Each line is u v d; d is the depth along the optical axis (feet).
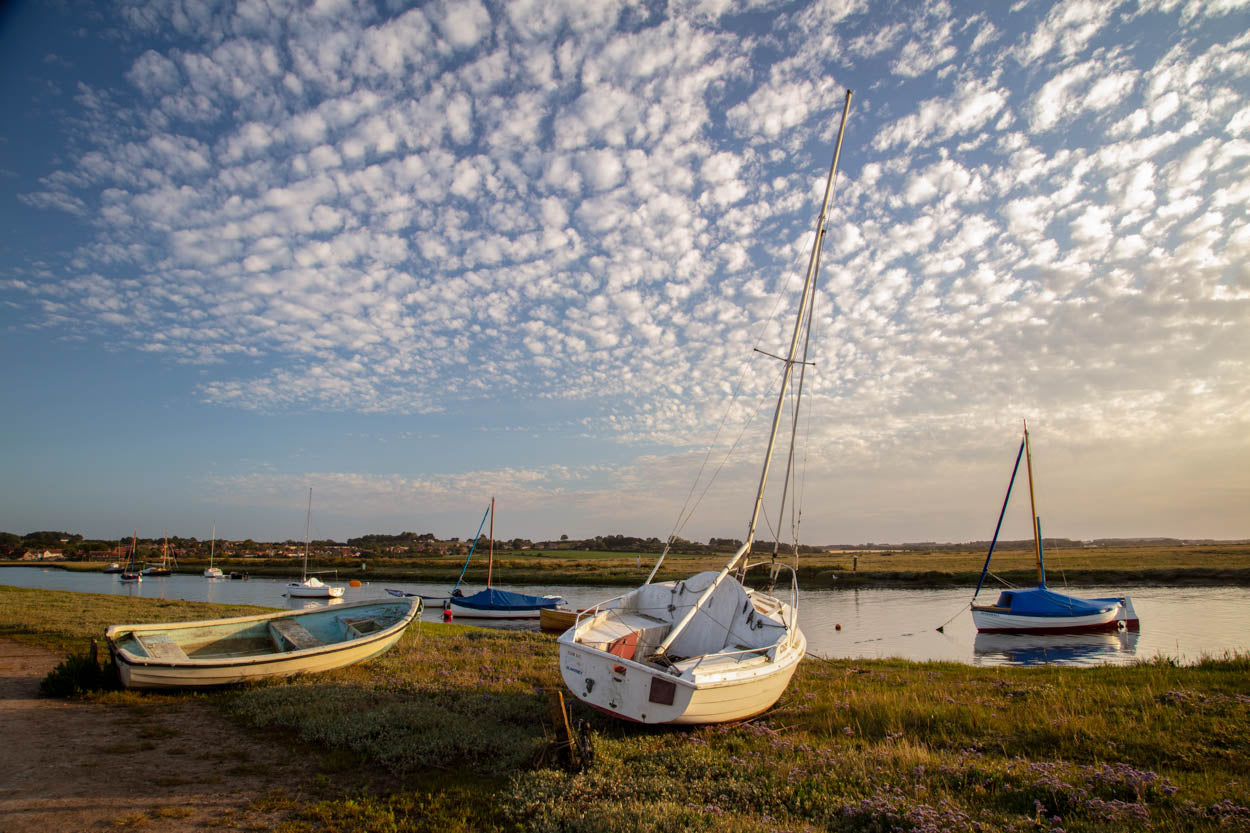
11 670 37.73
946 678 50.03
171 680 33.96
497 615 120.88
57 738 26.40
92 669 34.01
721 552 380.58
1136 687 41.06
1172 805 20.94
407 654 49.55
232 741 27.30
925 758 26.27
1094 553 359.25
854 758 26.40
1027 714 33.55
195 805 20.75
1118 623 96.53
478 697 35.94
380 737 27.53
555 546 477.36
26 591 92.63
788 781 23.88
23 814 19.40
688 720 29.60
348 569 294.05
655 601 45.75
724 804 21.91
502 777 24.25
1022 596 98.02
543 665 48.80
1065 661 73.72
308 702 32.45
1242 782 22.93
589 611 40.88
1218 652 77.25
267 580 262.67
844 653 81.61
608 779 23.57
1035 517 104.42
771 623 39.91
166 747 26.13
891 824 19.79
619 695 30.37
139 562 327.67
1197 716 31.42
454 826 19.69
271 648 45.47
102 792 21.38
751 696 32.48
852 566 234.99
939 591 179.63
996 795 22.38
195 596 173.58
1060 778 23.27
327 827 19.44
